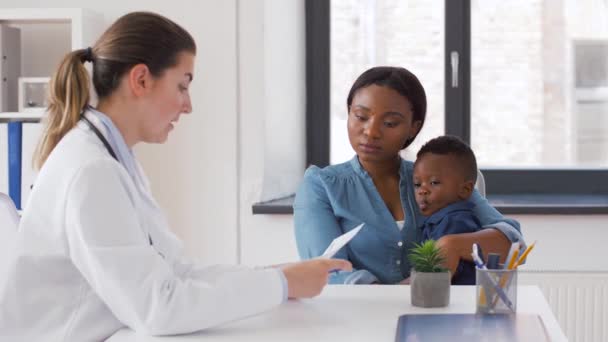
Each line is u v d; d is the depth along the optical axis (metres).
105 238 1.29
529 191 3.14
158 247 1.46
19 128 2.66
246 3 2.88
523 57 3.14
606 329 2.74
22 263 1.35
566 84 3.13
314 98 3.20
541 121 3.15
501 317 1.35
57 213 1.33
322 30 3.17
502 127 3.16
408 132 1.85
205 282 1.33
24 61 3.01
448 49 3.13
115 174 1.34
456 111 3.14
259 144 2.90
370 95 1.82
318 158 3.22
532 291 1.58
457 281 1.71
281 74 3.02
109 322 1.37
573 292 2.74
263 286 1.35
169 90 1.46
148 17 1.46
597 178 3.12
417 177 1.84
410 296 1.52
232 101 2.90
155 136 1.49
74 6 2.93
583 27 3.12
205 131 2.91
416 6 3.14
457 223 1.77
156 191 2.94
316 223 1.83
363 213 1.84
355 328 1.32
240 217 2.91
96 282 1.30
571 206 2.77
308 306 1.46
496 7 3.13
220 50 2.90
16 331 1.35
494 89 3.15
